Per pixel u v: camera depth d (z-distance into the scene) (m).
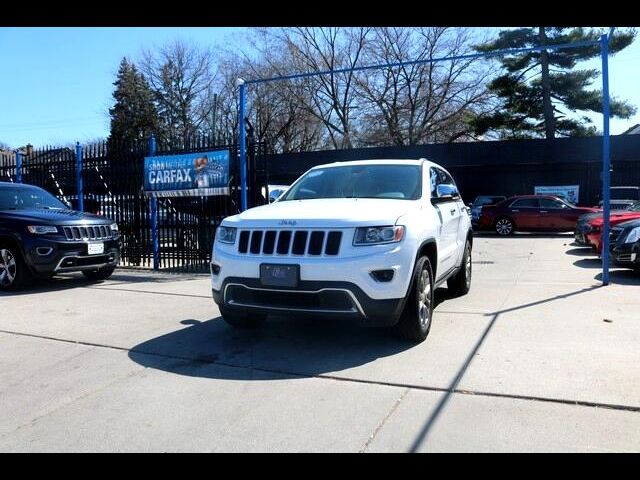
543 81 34.97
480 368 4.59
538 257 13.18
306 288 4.77
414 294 5.12
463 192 29.55
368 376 4.48
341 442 3.36
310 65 39.53
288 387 4.30
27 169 12.99
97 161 11.92
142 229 11.50
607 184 8.71
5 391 4.36
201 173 10.51
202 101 49.47
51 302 7.90
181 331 6.08
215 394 4.19
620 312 6.60
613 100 35.16
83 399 4.16
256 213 5.46
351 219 4.87
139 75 55.41
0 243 8.93
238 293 5.14
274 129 41.12
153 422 3.71
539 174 28.30
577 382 4.23
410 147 29.56
